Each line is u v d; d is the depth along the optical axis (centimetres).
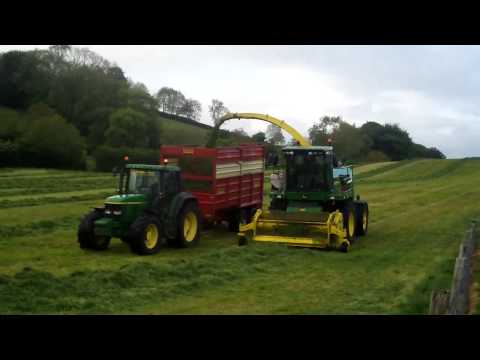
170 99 8788
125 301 882
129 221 1295
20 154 4797
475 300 869
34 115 5556
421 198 2927
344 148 6294
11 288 870
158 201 1341
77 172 4597
